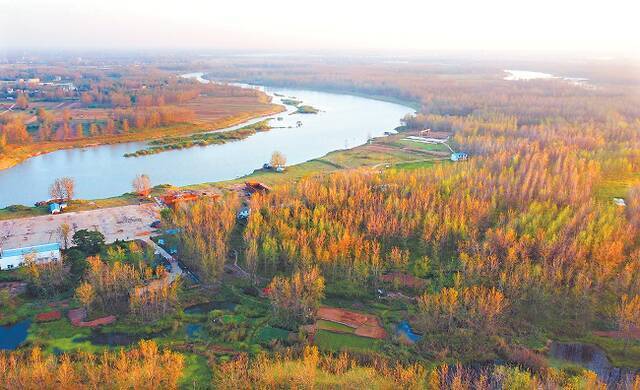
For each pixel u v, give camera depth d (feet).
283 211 514.27
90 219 555.69
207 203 554.46
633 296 390.01
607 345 352.49
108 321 370.94
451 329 358.43
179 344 347.15
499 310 361.92
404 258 438.81
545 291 384.88
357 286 418.31
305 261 424.87
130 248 452.76
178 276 419.74
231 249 486.79
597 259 418.51
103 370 303.89
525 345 350.43
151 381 295.69
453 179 599.57
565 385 302.86
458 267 433.48
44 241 496.23
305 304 375.04
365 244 452.76
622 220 486.79
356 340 355.97
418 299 388.98
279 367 309.63
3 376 290.15
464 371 324.19
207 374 318.86
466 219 491.31
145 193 637.71
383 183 606.96
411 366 319.47
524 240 442.91
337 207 532.32
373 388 294.25
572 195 535.60
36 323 366.22
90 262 414.82
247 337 357.20
